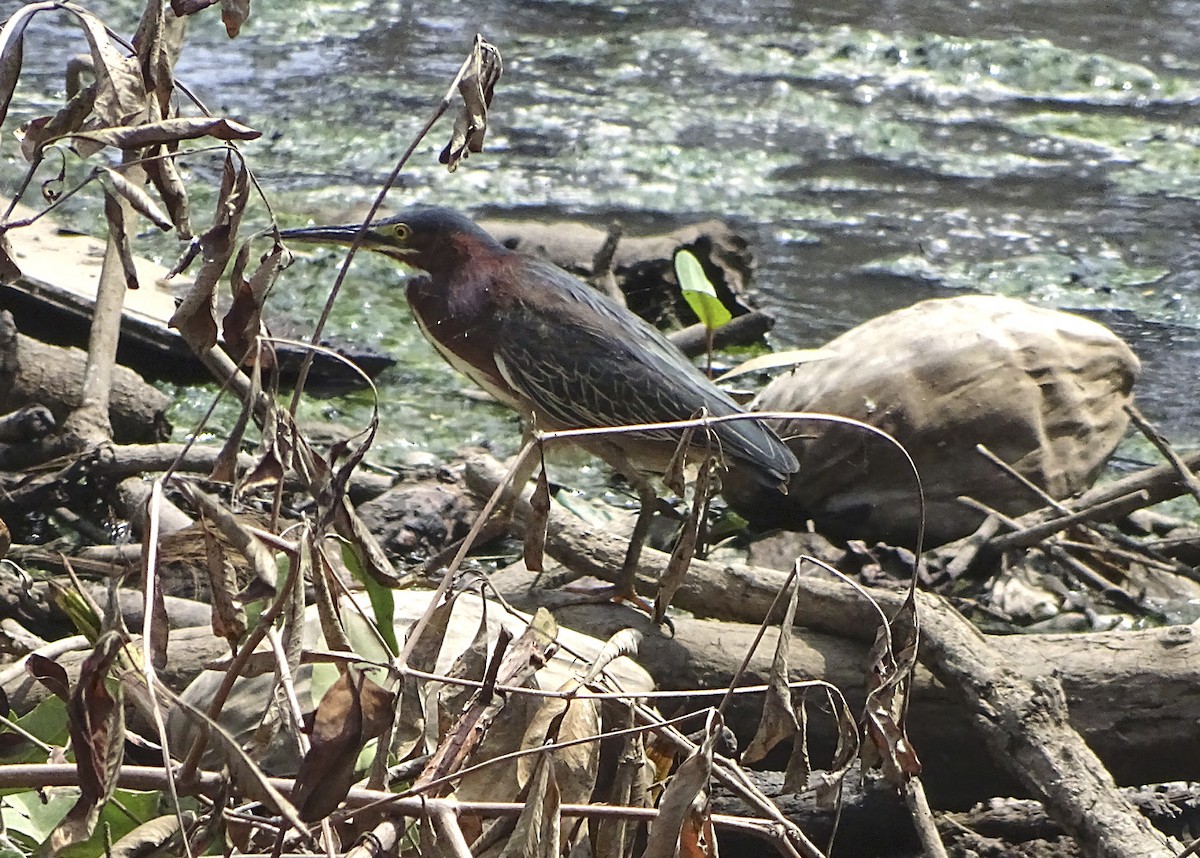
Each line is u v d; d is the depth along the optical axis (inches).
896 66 989.2
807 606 310.3
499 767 213.0
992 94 943.0
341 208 719.1
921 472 430.3
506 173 782.5
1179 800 295.3
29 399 409.4
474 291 379.2
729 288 613.0
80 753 151.3
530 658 209.9
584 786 211.9
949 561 406.0
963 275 677.9
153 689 153.6
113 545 375.9
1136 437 519.2
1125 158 845.2
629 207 745.6
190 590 337.1
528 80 935.7
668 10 1097.4
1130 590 408.5
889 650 204.7
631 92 920.9
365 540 218.1
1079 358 447.8
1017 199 777.6
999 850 286.8
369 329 583.8
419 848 192.4
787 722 191.2
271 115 848.3
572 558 335.9
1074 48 1029.8
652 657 303.7
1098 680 290.7
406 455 474.3
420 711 210.7
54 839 153.0
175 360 508.1
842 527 433.4
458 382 538.9
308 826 172.7
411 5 1083.9
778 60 991.6
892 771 205.9
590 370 367.2
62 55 912.9
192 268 577.6
